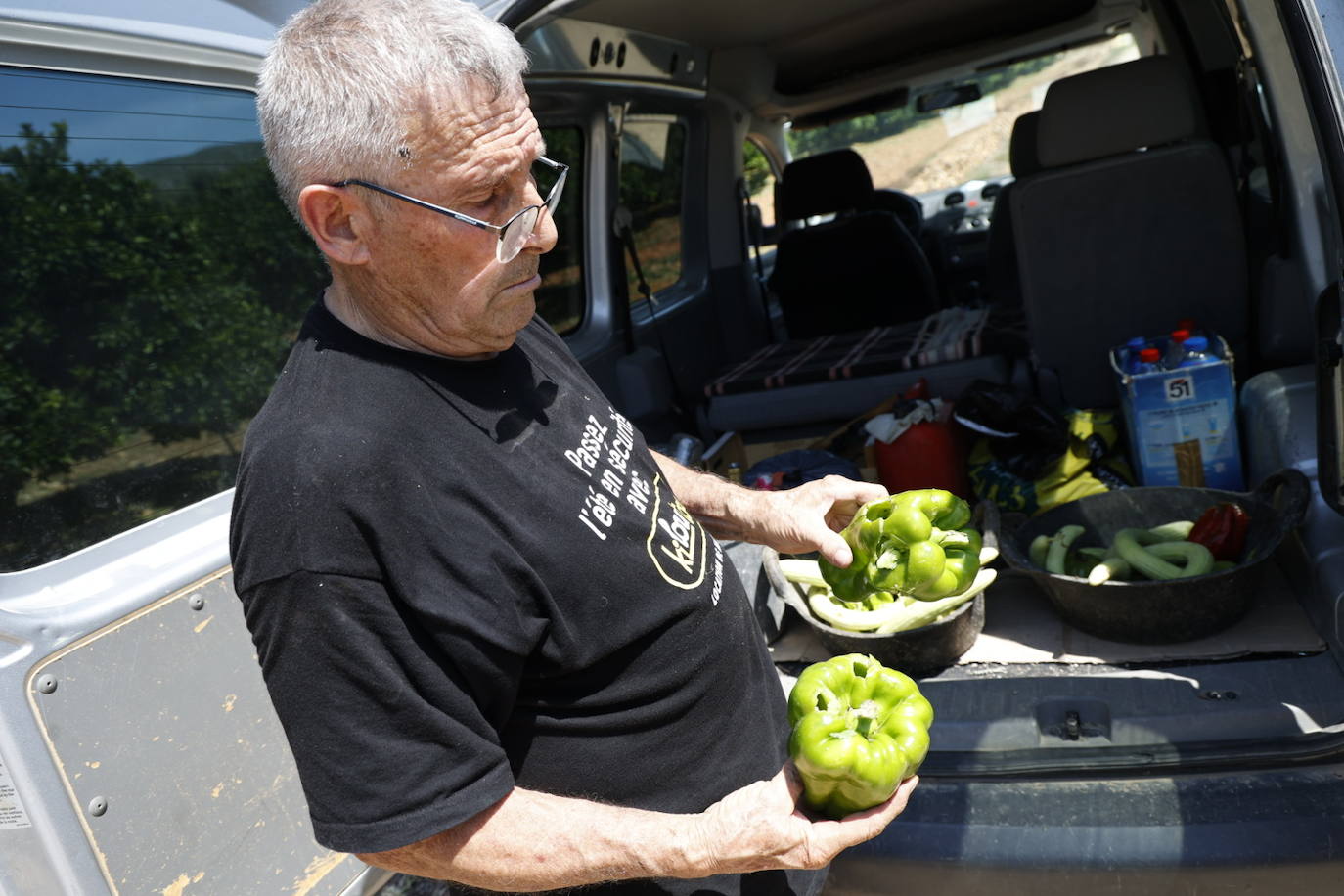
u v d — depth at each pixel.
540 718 1.31
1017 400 3.30
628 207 4.34
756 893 1.53
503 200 1.20
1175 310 3.38
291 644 1.11
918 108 6.00
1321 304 1.77
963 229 6.59
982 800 1.91
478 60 1.14
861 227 4.97
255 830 1.68
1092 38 5.48
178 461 1.78
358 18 1.13
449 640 1.16
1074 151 3.30
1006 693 2.20
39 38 1.59
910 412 3.43
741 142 5.25
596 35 3.53
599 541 1.30
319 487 1.11
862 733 1.31
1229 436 2.77
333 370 1.21
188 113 1.87
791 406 4.14
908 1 4.47
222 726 1.64
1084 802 1.86
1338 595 2.07
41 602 1.48
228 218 1.96
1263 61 2.56
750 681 1.50
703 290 5.05
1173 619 2.22
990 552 2.44
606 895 1.47
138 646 1.54
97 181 1.71
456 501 1.20
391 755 1.12
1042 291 3.45
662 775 1.38
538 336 1.51
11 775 1.40
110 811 1.48
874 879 1.89
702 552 1.47
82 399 1.65
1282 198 2.72
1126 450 3.36
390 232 1.16
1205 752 1.89
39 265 1.61
